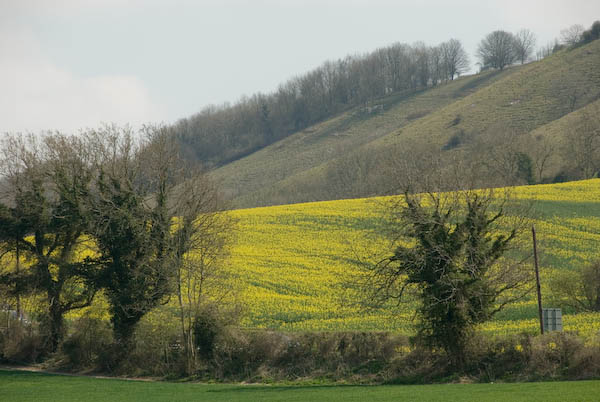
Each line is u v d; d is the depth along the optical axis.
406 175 47.19
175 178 60.00
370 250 85.12
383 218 101.88
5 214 61.81
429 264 45.53
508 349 44.41
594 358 40.19
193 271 56.56
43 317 61.78
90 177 62.34
